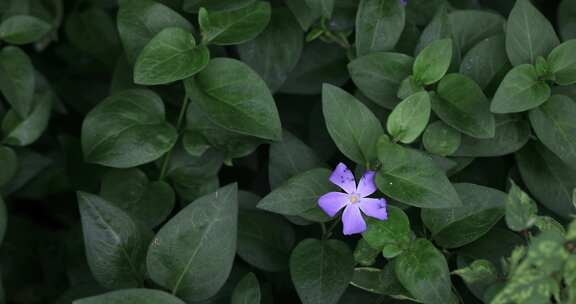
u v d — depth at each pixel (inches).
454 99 31.1
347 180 28.8
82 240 33.5
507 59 32.0
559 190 31.8
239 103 30.9
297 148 31.6
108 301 27.1
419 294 28.7
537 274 26.4
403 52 33.8
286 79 34.9
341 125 30.3
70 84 39.4
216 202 28.7
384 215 28.7
